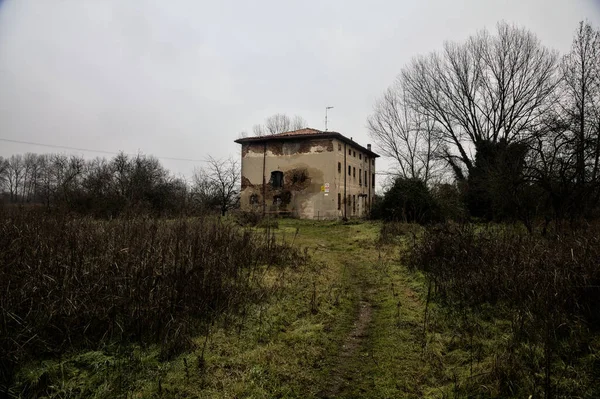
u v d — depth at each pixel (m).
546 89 23.53
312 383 4.10
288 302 6.54
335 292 7.44
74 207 14.02
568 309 5.00
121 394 3.62
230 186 31.25
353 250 12.42
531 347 4.36
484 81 25.55
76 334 4.49
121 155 29.06
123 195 16.20
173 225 9.77
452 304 6.22
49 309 4.44
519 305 5.52
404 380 4.12
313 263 9.76
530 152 11.97
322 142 27.27
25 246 5.95
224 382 3.92
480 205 20.80
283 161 28.09
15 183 57.75
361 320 6.09
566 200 10.12
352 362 4.61
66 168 30.03
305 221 23.47
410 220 19.25
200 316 5.45
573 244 6.66
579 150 9.88
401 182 21.52
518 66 24.25
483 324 5.32
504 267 6.50
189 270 5.94
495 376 3.90
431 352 4.70
